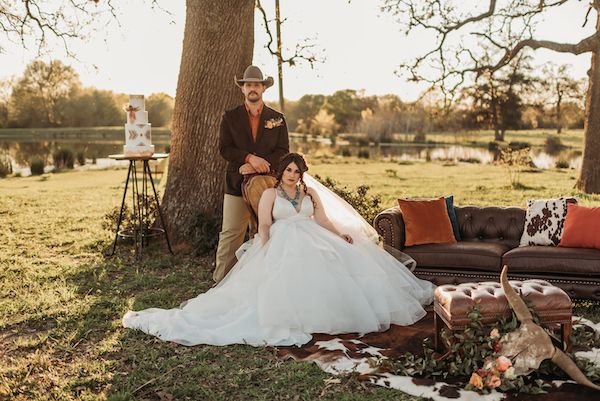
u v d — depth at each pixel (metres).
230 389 3.46
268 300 4.34
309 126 65.44
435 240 5.65
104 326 4.59
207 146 7.27
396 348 4.13
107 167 22.77
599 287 4.87
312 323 4.34
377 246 5.19
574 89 34.69
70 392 3.44
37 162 20.77
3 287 5.74
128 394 3.34
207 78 7.19
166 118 47.75
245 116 5.79
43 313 4.86
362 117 55.91
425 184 15.40
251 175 5.66
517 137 44.28
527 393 3.33
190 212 7.33
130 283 5.93
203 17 7.11
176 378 3.62
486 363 3.50
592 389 3.36
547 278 5.03
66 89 52.00
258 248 4.88
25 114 51.47
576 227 5.26
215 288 4.92
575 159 26.44
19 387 3.52
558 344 3.88
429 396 3.34
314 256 4.50
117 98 55.19
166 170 7.68
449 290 3.98
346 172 19.58
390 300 4.63
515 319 3.62
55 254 7.25
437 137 49.28
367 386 3.49
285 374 3.66
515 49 15.29
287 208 4.86
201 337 4.27
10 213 10.50
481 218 6.01
